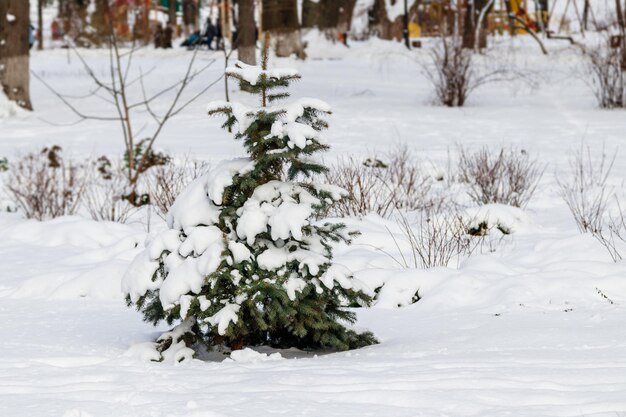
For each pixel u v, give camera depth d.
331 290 6.76
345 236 6.88
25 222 13.05
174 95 29.77
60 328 7.66
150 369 6.02
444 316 7.99
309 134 6.59
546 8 54.88
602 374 5.31
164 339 6.60
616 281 8.57
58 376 5.66
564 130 21.52
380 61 41.84
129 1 56.41
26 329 7.59
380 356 6.30
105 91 31.25
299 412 4.64
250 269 6.56
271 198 6.68
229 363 6.30
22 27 27.77
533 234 11.70
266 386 5.23
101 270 9.59
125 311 8.51
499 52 40.12
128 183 15.52
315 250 6.77
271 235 6.51
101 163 16.88
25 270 10.67
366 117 24.48
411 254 10.72
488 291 8.62
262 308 6.64
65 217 13.25
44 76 36.94
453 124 23.03
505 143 19.64
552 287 8.51
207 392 5.14
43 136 22.72
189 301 6.47
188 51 44.09
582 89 30.53
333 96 29.66
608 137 20.19
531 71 33.53
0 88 27.36
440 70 28.41
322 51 44.12
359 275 9.21
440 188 14.98
